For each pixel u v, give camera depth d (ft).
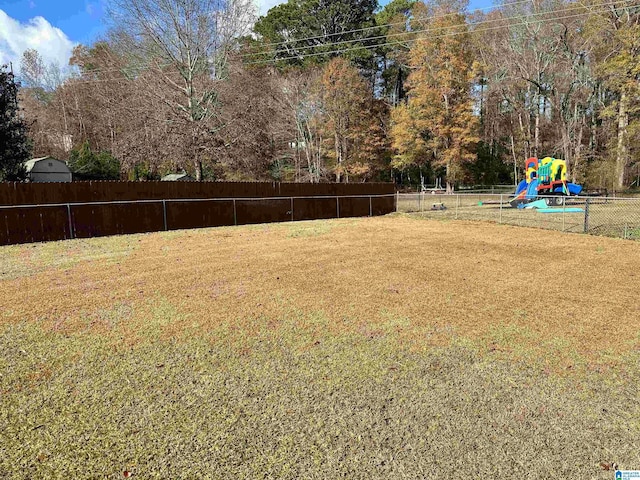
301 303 15.37
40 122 115.34
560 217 46.57
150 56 71.00
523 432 7.59
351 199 55.67
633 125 70.18
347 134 101.65
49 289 17.70
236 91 78.79
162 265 22.47
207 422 7.95
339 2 114.93
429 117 94.43
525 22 83.10
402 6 130.93
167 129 66.59
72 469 6.67
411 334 12.28
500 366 10.21
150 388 9.26
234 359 10.71
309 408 8.40
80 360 10.75
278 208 49.73
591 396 8.80
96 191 37.29
